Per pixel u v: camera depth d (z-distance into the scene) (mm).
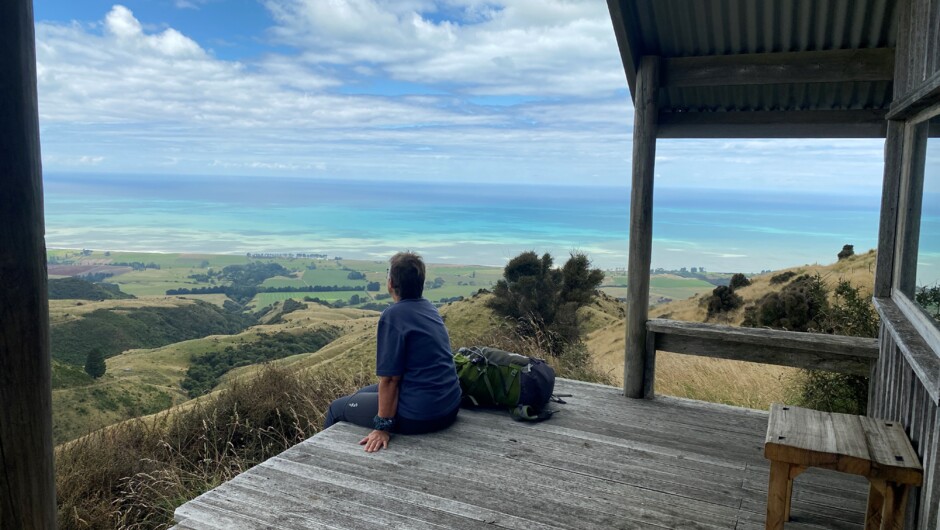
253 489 2904
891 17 3678
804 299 8664
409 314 3518
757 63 3947
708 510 2811
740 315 15445
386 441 3457
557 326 10188
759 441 3656
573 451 3445
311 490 2906
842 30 3873
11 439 1442
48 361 1513
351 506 2760
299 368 7445
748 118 4340
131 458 5738
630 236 4328
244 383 6734
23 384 1449
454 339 10102
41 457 1507
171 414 6770
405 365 3533
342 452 3348
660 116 4434
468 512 2734
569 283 10992
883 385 3430
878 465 2146
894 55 3637
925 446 2184
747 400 6371
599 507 2814
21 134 1388
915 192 2955
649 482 3084
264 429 6121
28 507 1487
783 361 4027
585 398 4422
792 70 3877
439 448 3434
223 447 5914
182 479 5219
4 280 1396
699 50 4258
